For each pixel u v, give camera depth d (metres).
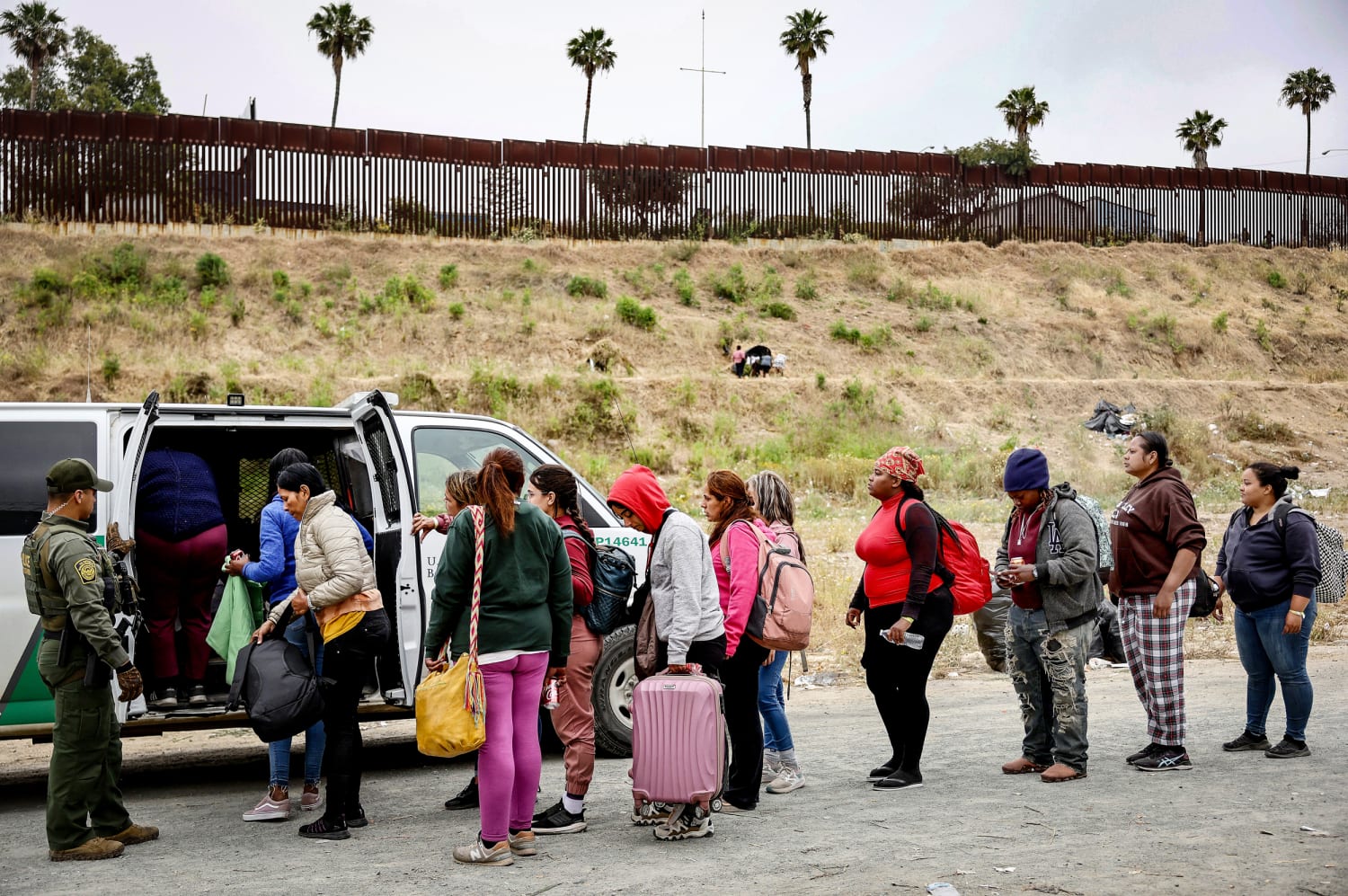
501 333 27.55
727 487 5.83
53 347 23.44
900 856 4.83
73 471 5.41
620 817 5.83
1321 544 6.62
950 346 32.62
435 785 6.98
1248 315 38.06
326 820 5.58
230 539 7.93
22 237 27.22
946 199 38.53
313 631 5.93
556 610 5.25
